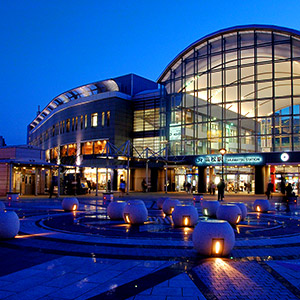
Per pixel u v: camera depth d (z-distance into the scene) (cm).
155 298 572
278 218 1841
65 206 2111
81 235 1213
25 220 1645
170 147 5056
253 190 4869
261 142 4384
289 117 4269
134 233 1268
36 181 3884
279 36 4362
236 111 4562
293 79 4275
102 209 2267
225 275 710
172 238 1161
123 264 802
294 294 595
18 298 571
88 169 6091
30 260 840
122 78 6494
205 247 876
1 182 3744
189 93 4972
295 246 1041
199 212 2089
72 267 773
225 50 4703
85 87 6306
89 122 6184
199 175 4769
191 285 642
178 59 5053
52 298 572
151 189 5303
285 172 4462
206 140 4753
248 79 4528
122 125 5853
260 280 675
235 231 1345
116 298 572
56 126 7275
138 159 4522
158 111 5762
